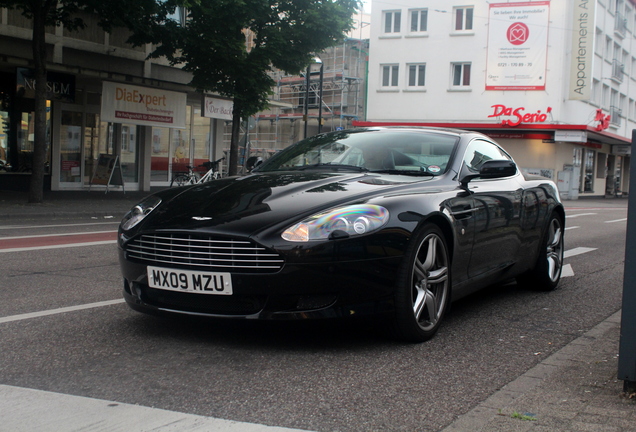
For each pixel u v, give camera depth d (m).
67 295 5.24
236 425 2.66
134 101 20.36
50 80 18.02
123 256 3.97
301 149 5.27
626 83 47.69
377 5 40.06
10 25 16.66
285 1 18.08
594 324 4.68
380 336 3.98
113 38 19.75
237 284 3.53
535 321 4.73
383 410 2.86
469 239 4.43
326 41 18.48
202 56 17.80
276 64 18.53
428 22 38.91
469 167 4.85
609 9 41.69
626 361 3.01
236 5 16.91
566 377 3.33
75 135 20.45
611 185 48.22
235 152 18.92
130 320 4.40
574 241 10.95
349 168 4.71
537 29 36.47
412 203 3.92
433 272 4.06
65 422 2.67
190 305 3.73
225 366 3.44
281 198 3.87
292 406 2.88
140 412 2.79
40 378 3.22
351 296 3.58
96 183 19.77
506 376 3.39
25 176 18.92
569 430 2.59
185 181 23.03
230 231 3.57
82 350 3.70
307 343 3.89
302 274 3.47
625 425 2.64
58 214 13.41
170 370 3.36
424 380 3.29
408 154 4.83
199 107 25.36
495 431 2.59
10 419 2.70
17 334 4.04
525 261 5.58
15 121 18.59
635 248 2.96
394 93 39.94
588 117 39.91
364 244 3.58
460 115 38.44
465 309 5.12
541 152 37.19
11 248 8.02
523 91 36.94
